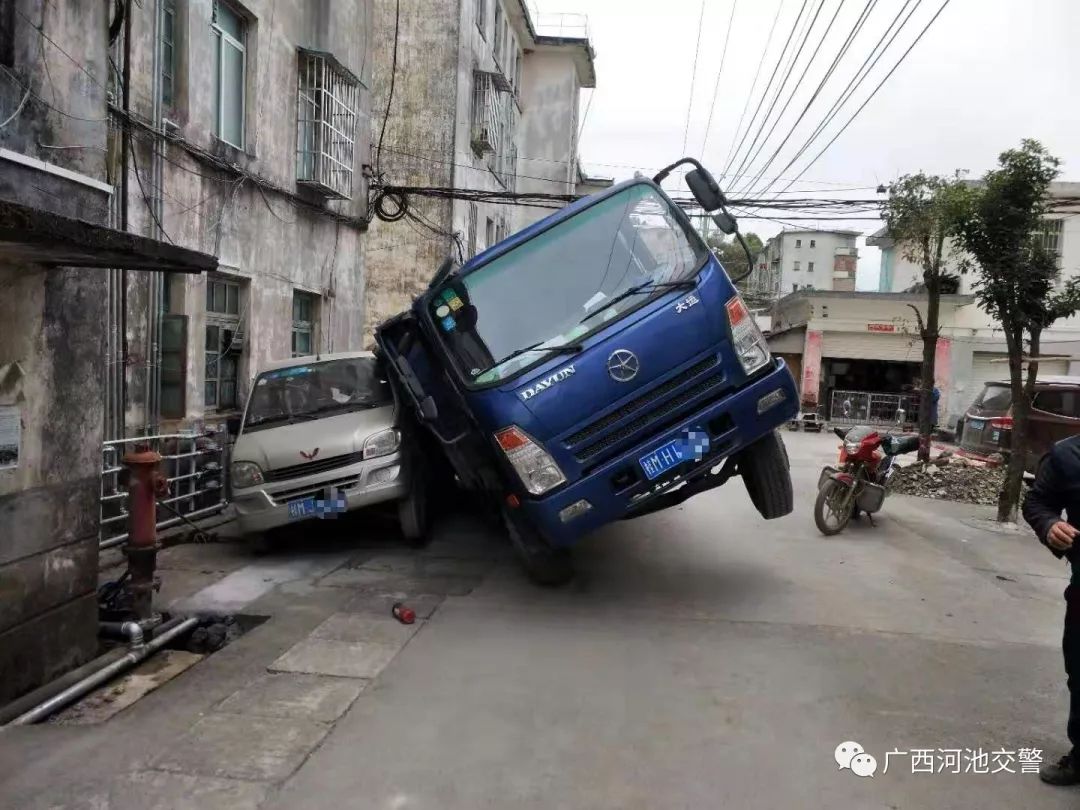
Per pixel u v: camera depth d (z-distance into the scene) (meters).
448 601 6.05
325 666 4.74
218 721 4.00
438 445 8.14
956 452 15.46
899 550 7.76
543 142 29.53
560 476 5.49
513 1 25.03
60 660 4.53
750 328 5.78
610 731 3.87
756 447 6.45
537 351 5.61
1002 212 8.62
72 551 4.63
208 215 9.30
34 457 4.32
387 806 3.22
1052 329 25.06
